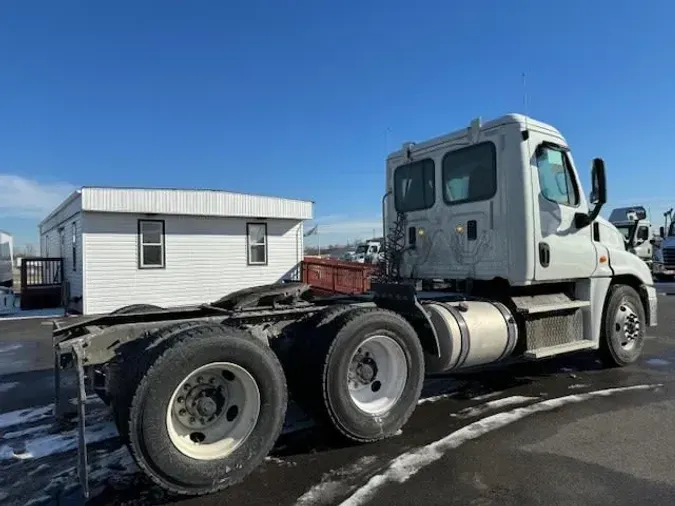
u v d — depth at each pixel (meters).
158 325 3.83
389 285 4.90
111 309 14.62
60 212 17.88
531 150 5.37
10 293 19.09
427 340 4.71
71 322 4.17
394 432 4.23
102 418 4.81
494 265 5.45
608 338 6.32
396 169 6.73
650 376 6.15
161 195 15.08
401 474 3.56
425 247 6.27
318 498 3.26
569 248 5.71
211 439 3.43
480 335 5.00
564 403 5.09
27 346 9.11
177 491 3.20
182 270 15.79
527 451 3.92
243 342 3.46
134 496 3.34
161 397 3.14
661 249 22.25
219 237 16.42
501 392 5.52
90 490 3.42
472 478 3.48
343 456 3.89
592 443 4.06
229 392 3.54
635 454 3.84
